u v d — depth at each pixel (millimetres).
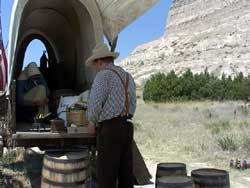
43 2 8648
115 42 7730
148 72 126688
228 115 23438
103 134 5629
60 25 9672
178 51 132250
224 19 142875
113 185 5695
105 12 7559
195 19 156500
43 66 10617
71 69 9609
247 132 14945
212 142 12812
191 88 43969
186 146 12289
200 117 22141
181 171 6410
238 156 10898
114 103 5609
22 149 10383
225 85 43469
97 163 5742
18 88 7816
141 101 49188
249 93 41125
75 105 6645
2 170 8336
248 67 103750
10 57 7188
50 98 8656
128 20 7480
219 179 5949
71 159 5812
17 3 7008
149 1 7250
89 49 7902
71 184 5789
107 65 5844
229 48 117750
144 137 14242
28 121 8008
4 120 8102
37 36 10477
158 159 10516
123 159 5852
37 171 8680
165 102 42750
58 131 6562
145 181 7965
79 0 7496
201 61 116438
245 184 8133
